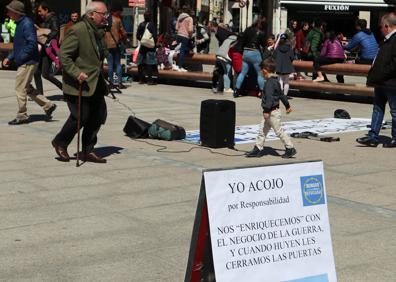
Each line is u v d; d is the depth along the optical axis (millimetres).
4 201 7125
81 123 8805
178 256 5570
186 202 7238
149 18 19844
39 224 6371
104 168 8789
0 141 10508
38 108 14195
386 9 31797
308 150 10328
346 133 12117
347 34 34062
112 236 6059
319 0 33250
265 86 9438
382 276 5234
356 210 7098
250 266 3877
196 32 23891
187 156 9672
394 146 10758
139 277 5090
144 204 7141
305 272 4078
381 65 10445
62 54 8492
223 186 3811
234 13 42062
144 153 9828
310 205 4121
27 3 11836
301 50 22219
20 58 11883
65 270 5207
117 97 16734
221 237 3791
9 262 5355
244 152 10078
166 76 19828
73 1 34281
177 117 13586
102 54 8805
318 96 18141
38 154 9570
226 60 17938
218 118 10242
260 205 3930
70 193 7516
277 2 35000
